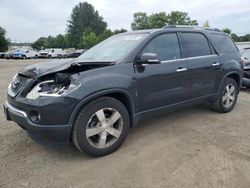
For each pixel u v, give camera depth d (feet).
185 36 15.60
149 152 12.35
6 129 15.08
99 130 11.68
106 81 11.55
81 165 11.25
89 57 14.55
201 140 13.73
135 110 12.93
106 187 9.70
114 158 11.82
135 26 220.23
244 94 25.55
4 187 9.70
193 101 15.94
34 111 10.73
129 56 12.75
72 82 10.85
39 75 11.25
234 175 10.34
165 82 13.96
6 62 90.74
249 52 29.73
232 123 16.46
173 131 14.99
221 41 18.16
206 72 16.26
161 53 14.07
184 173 10.51
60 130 10.67
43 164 11.34
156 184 9.82
